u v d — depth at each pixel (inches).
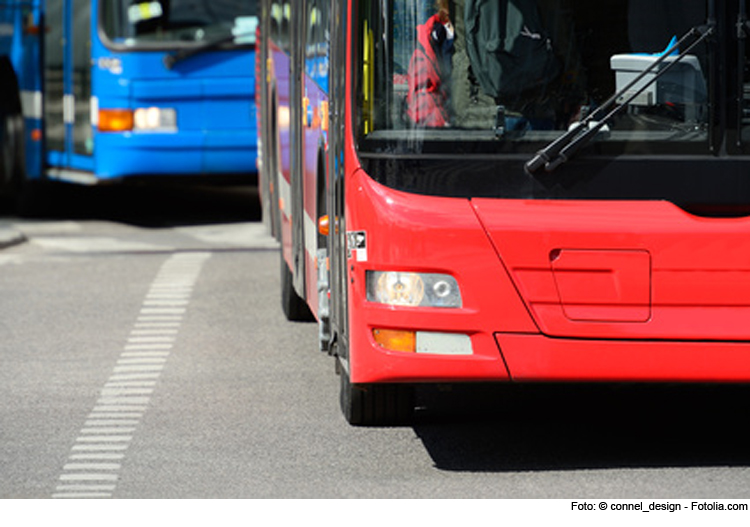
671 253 633.6
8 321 1095.0
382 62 652.1
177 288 1232.2
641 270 634.2
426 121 646.5
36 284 1263.5
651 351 634.8
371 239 646.5
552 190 642.2
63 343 1008.9
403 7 653.3
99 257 1421.0
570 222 634.2
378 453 703.1
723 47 648.4
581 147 641.6
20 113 1800.0
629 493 622.2
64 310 1138.0
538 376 636.7
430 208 639.8
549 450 706.2
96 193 2057.1
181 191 2092.8
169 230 1641.2
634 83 645.9
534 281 634.8
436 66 648.4
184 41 1631.4
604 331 634.2
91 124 1640.0
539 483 642.2
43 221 1766.7
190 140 1631.4
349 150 660.1
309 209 871.1
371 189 647.8
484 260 634.8
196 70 1631.4
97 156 1632.6
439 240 635.5
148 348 986.7
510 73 646.5
